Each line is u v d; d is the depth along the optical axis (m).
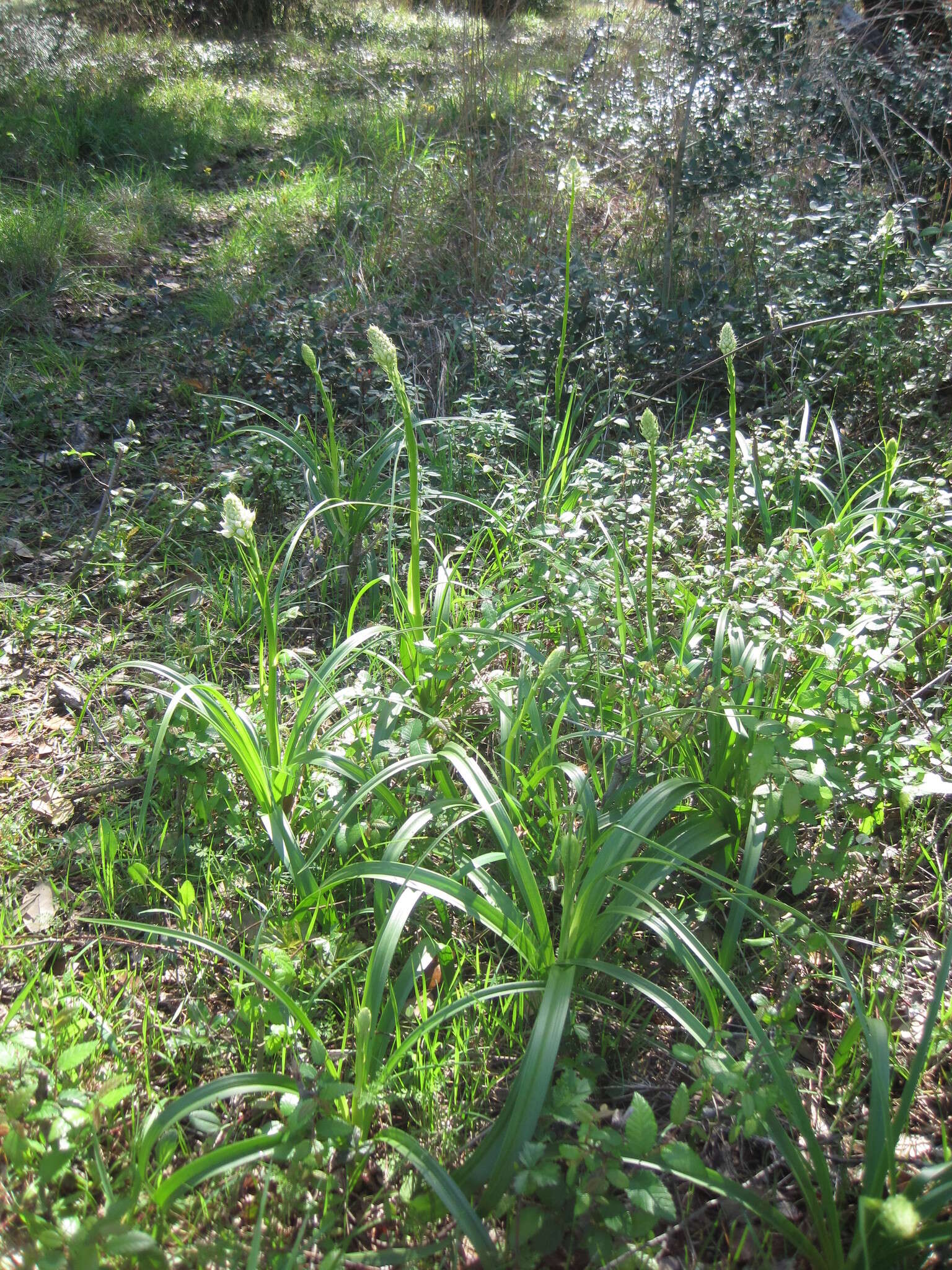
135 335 5.82
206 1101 1.79
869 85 6.39
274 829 2.51
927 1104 2.17
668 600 3.33
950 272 4.74
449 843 2.55
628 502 3.87
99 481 4.53
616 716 2.94
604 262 5.85
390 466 4.40
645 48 8.23
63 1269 1.56
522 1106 1.82
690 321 5.06
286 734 3.10
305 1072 1.98
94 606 3.90
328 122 8.84
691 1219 1.95
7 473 4.69
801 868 2.31
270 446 4.66
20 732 3.27
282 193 7.28
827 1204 1.74
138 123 8.78
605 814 2.58
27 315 5.80
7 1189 1.86
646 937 2.53
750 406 5.03
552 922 2.52
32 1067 1.99
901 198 6.00
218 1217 1.88
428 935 2.36
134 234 6.91
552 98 7.77
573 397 4.88
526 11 10.63
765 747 2.26
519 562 3.56
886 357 4.70
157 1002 2.38
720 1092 1.89
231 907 2.62
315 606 3.89
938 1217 1.90
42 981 2.37
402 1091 2.09
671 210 5.47
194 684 2.54
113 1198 1.75
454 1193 1.73
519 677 2.98
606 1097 2.16
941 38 7.15
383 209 6.72
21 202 6.93
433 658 2.79
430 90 9.18
